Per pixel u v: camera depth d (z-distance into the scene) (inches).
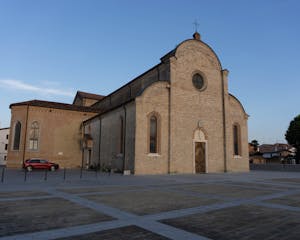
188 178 900.0
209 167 1261.1
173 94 1193.4
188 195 498.9
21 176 942.4
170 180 813.9
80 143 1684.3
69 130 1667.1
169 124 1160.2
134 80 1526.8
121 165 1178.6
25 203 405.1
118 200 437.1
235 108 1423.5
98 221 297.1
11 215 325.1
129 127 1134.4
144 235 245.3
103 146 1402.6
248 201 436.1
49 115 1619.1
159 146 1123.3
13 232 254.5
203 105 1290.6
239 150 1396.4
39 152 1557.6
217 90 1362.0
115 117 1290.6
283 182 780.0
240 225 284.4
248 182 773.3
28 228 268.1
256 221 302.2
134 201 428.1
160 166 1112.8
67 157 1633.9
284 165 1572.3
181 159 1171.9
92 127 1585.9
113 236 241.8
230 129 1371.8
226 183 738.2
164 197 472.4
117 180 801.6
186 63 1270.9
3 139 2576.3
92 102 2310.5
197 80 1305.4
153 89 1147.3
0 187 602.9
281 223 294.5
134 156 1066.7
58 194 499.5
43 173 1127.0
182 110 1214.3
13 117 1582.2
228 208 375.9
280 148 2689.5
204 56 1346.0
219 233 255.0
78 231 257.4
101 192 532.7
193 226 278.7
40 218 310.0
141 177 924.6
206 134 1277.1
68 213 337.1
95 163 1478.8
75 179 828.0
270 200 448.5
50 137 1600.6
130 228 269.3
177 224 286.2
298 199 460.8
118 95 1739.7
